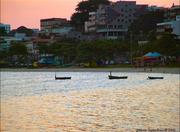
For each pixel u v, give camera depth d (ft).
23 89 273.13
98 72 466.70
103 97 198.29
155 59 453.99
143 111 138.92
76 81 343.05
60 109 153.07
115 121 119.96
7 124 119.96
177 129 104.42
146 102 167.12
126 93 216.74
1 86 306.76
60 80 364.99
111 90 241.35
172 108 143.64
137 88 248.52
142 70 426.92
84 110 148.25
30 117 132.98
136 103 164.96
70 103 174.19
